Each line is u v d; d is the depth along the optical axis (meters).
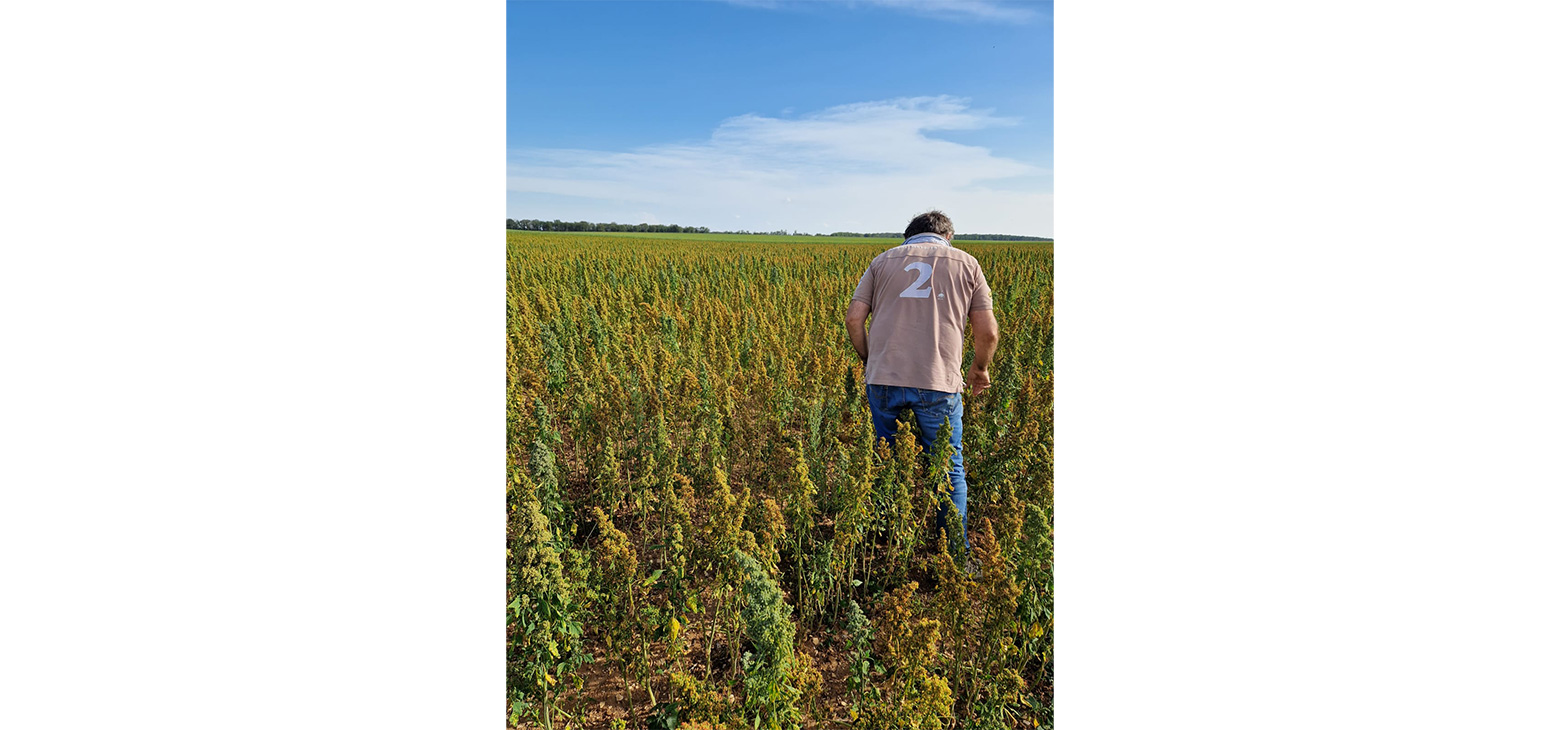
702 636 3.80
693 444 4.82
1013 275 9.42
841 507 3.92
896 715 2.82
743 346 7.24
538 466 3.90
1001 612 3.12
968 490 5.07
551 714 3.36
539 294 8.38
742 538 3.36
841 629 3.92
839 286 9.95
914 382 4.54
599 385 5.51
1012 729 3.27
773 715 2.89
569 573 3.34
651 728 3.20
